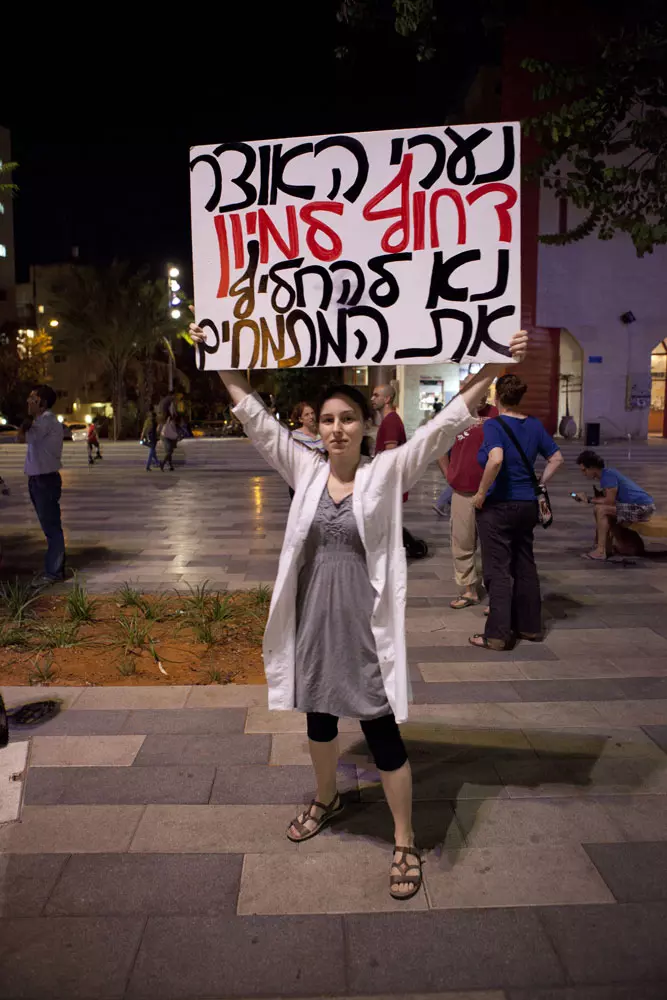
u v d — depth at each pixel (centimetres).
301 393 2966
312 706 272
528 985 222
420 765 349
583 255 2519
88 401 5434
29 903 256
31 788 326
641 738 375
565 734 380
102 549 854
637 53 541
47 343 4862
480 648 511
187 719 395
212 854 282
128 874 271
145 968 228
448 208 275
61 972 227
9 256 5869
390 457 270
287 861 278
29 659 486
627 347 2578
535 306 2527
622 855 281
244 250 289
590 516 1102
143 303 3375
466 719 398
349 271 283
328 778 294
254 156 284
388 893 261
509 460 496
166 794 322
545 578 714
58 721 392
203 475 1814
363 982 223
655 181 589
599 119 584
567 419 2566
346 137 278
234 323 292
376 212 279
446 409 275
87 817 305
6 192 1484
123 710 406
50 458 673
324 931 243
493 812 310
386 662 262
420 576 721
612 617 582
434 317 280
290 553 272
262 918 249
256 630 541
